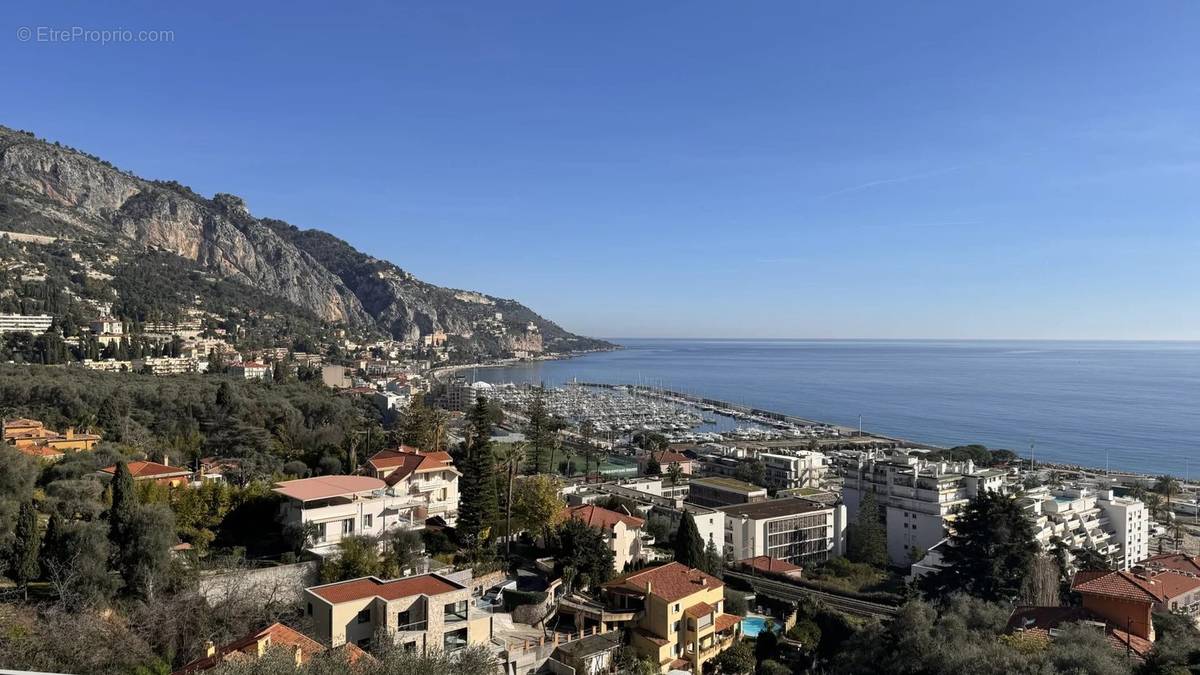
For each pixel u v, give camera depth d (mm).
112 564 53719
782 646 70875
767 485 183500
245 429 113938
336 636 48781
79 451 88688
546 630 63656
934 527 125375
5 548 52062
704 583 68812
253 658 34219
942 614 60531
